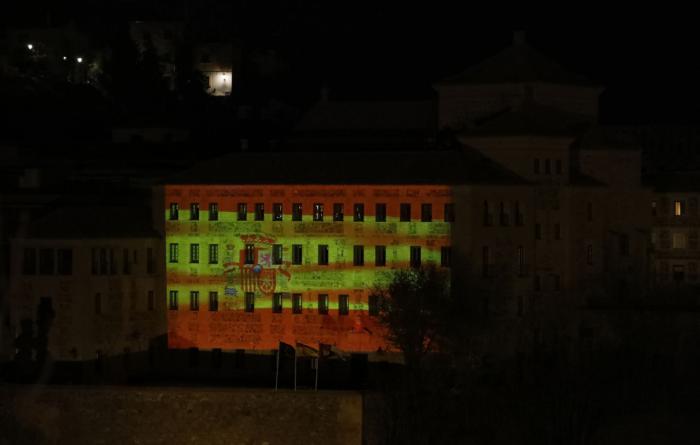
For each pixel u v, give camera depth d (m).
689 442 180.88
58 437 161.75
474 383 191.12
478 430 178.75
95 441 161.50
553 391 184.12
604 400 195.25
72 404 162.00
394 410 164.12
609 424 189.62
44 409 162.12
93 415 161.75
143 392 161.12
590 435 183.00
